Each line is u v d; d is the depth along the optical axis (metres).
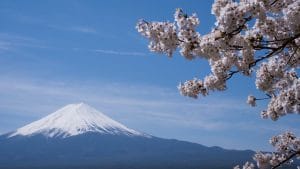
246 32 7.92
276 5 7.72
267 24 8.11
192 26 8.12
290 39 7.90
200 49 8.02
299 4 7.26
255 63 8.29
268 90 9.24
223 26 7.29
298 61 9.00
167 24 8.29
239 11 7.16
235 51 8.38
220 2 7.88
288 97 8.45
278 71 8.76
